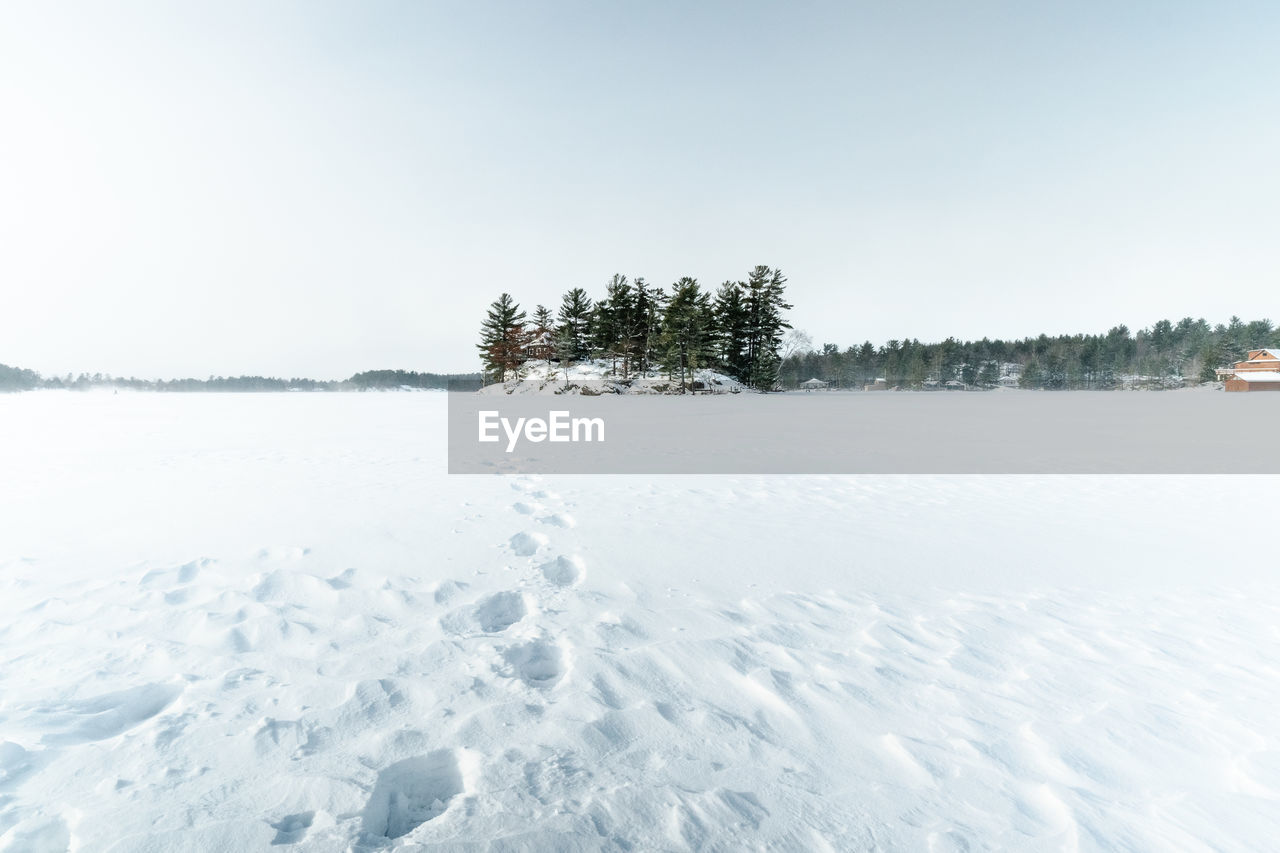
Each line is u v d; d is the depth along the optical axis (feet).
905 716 9.43
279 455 38.45
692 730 8.95
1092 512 23.09
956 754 8.50
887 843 6.86
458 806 7.27
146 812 7.01
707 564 16.66
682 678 10.46
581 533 19.66
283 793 7.40
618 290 201.98
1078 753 8.52
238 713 9.05
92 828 6.74
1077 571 16.29
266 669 10.47
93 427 61.11
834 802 7.52
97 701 9.42
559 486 28.22
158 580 14.66
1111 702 9.86
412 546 17.79
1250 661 11.22
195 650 11.10
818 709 9.58
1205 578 15.74
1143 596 14.49
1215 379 295.69
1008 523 21.36
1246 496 26.30
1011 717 9.43
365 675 10.30
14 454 38.22
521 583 14.94
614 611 13.38
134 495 24.86
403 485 27.81
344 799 7.34
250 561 16.15
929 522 21.45
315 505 23.21
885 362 425.28
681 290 181.57
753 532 19.94
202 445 44.29
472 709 9.36
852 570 16.29
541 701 9.62
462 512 22.29
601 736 8.75
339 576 15.10
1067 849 6.78
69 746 8.25
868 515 22.48
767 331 211.00
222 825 6.83
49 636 11.60
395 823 7.40
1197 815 7.31
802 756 8.42
